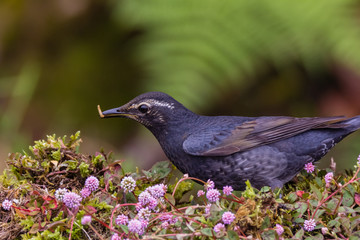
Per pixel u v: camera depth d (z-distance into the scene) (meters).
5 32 13.78
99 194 6.89
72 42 13.80
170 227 6.13
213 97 12.45
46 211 6.38
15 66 13.81
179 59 11.53
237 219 6.04
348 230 6.18
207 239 5.91
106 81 13.67
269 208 6.39
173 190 7.04
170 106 9.10
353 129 8.79
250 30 11.77
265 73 12.98
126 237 6.14
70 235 6.05
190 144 8.65
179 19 11.92
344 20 11.62
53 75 13.86
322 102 12.81
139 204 6.39
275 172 8.56
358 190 6.90
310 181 7.83
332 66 12.50
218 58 11.57
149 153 12.53
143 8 11.97
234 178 8.64
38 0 13.62
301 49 11.80
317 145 8.71
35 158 7.50
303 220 6.38
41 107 13.68
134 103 9.17
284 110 13.08
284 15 11.77
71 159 7.42
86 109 13.60
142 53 12.48
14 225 6.52
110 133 13.34
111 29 13.59
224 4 11.91
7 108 13.55
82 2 13.38
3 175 7.25
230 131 8.66
